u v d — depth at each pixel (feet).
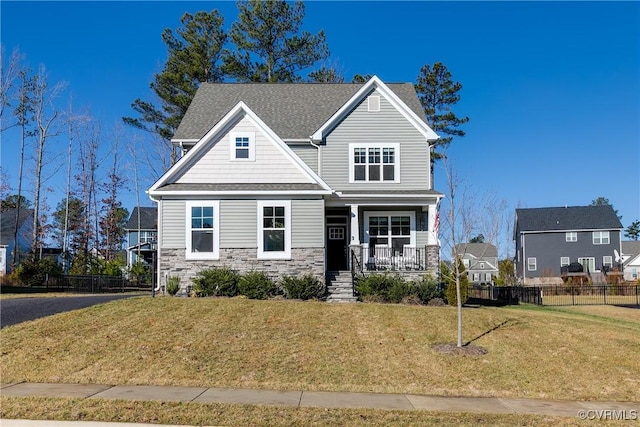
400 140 79.15
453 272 53.11
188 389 33.30
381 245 78.02
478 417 28.53
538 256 205.16
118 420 26.40
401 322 49.96
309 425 26.40
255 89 93.04
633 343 46.37
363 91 79.25
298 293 64.23
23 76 143.13
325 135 79.15
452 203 51.93
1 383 33.65
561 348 44.01
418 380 36.14
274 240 68.54
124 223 251.19
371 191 76.48
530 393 34.55
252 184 70.49
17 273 98.58
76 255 151.74
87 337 42.88
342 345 42.80
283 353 40.63
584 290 129.80
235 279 64.49
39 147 145.59
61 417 26.53
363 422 26.94
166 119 130.31
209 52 129.18
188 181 70.54
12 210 172.14
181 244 67.92
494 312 57.93
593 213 205.05
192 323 47.39
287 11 130.00
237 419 27.04
